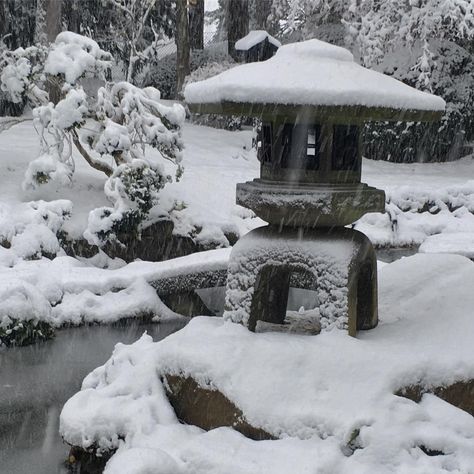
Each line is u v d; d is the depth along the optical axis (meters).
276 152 5.24
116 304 9.15
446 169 20.31
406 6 19.39
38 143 15.14
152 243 11.82
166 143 11.79
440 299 5.76
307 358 4.73
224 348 4.90
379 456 4.16
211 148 18.72
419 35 19.92
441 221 15.51
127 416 4.89
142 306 9.21
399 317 5.61
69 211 11.06
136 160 11.15
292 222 5.08
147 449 4.33
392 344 4.93
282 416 4.46
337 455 4.14
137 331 8.80
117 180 11.10
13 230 10.31
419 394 4.70
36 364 7.48
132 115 11.75
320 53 5.14
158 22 24.39
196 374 4.88
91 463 5.07
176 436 4.62
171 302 9.71
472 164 20.95
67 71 11.40
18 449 5.44
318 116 4.90
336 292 4.93
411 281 6.19
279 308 5.86
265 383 4.63
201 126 21.05
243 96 4.74
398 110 4.93
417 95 5.05
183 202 12.80
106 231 10.90
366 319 5.34
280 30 26.47
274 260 5.13
